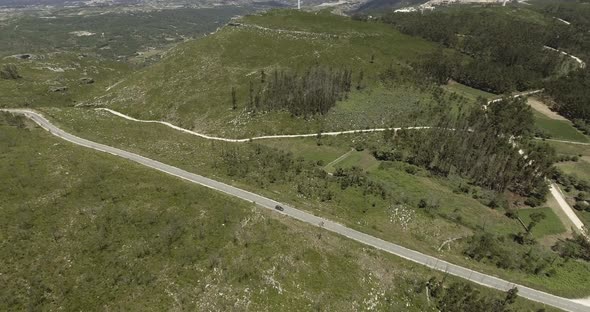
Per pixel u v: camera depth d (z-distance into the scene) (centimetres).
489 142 10762
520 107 13112
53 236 6369
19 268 5803
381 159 11169
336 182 9838
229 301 5700
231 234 6750
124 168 8375
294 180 9812
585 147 12019
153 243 6400
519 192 9831
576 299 6512
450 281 6556
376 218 8431
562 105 14188
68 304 5434
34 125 11419
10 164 7969
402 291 6312
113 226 6675
